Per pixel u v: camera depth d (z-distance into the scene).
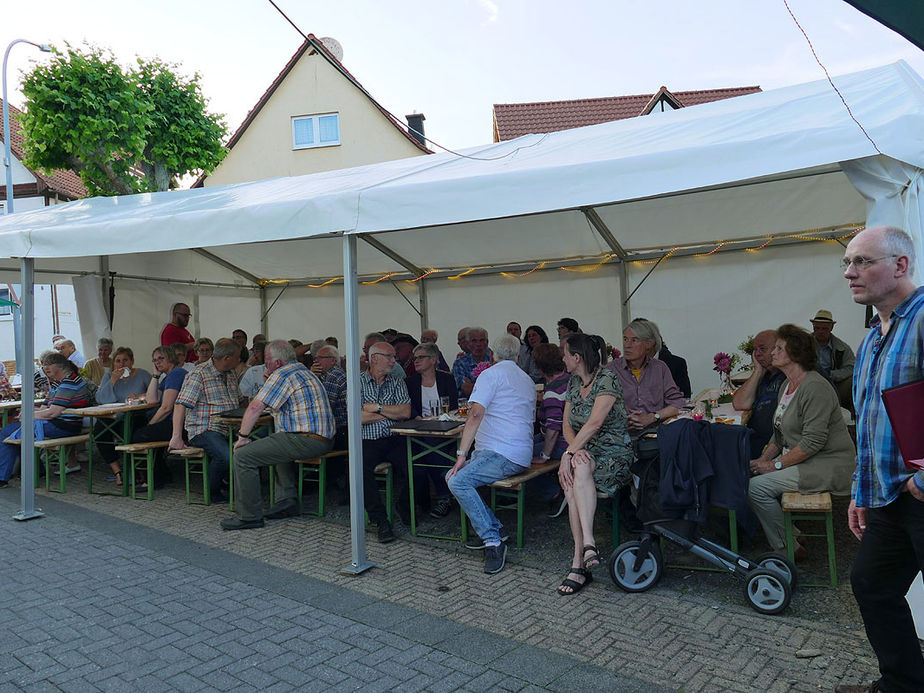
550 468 4.95
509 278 9.75
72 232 5.56
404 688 2.92
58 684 3.03
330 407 5.70
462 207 4.02
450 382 6.07
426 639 3.38
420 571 4.38
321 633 3.48
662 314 8.80
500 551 4.36
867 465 2.41
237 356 6.31
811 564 4.21
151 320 10.19
